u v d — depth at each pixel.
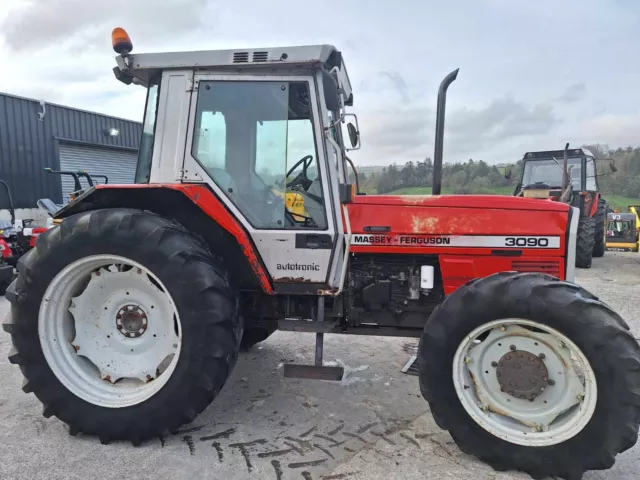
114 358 2.62
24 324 2.51
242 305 2.96
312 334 4.46
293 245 2.69
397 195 3.10
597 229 10.27
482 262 2.87
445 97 3.05
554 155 9.85
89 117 13.01
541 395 2.28
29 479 2.14
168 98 2.71
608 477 2.23
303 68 2.64
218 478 2.17
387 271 3.02
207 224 2.78
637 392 2.06
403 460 2.34
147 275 2.54
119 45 2.67
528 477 2.22
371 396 3.09
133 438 2.44
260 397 3.05
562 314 2.15
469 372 2.37
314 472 2.23
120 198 2.73
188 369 2.40
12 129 11.09
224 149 2.70
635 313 5.31
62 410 2.49
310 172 2.72
